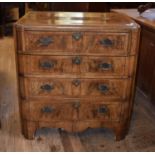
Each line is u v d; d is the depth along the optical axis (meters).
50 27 1.44
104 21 1.61
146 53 2.20
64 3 3.97
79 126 1.74
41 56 1.51
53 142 1.77
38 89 1.61
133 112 2.19
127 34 1.47
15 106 2.23
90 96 1.64
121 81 1.60
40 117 1.70
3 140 1.77
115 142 1.79
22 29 1.44
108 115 1.70
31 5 4.32
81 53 1.51
